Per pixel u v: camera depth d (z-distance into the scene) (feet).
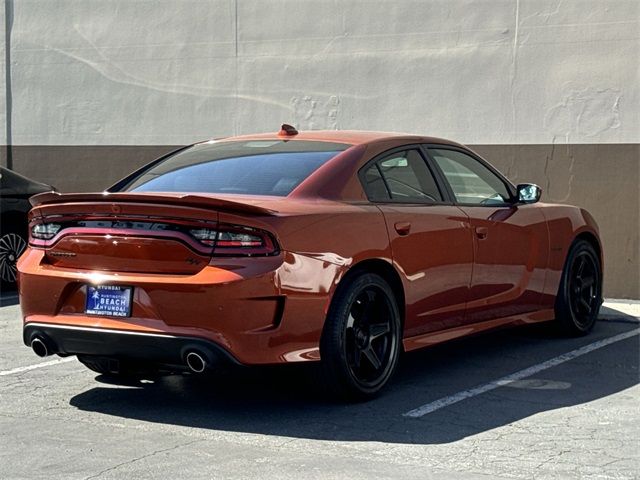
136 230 16.76
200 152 20.88
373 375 18.40
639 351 23.08
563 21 31.32
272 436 16.08
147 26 38.91
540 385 19.67
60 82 40.81
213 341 16.08
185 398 18.72
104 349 17.04
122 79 39.52
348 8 34.73
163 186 19.39
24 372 21.13
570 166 31.42
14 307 30.32
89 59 40.19
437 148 21.22
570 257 24.29
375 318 18.37
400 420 17.03
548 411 17.65
